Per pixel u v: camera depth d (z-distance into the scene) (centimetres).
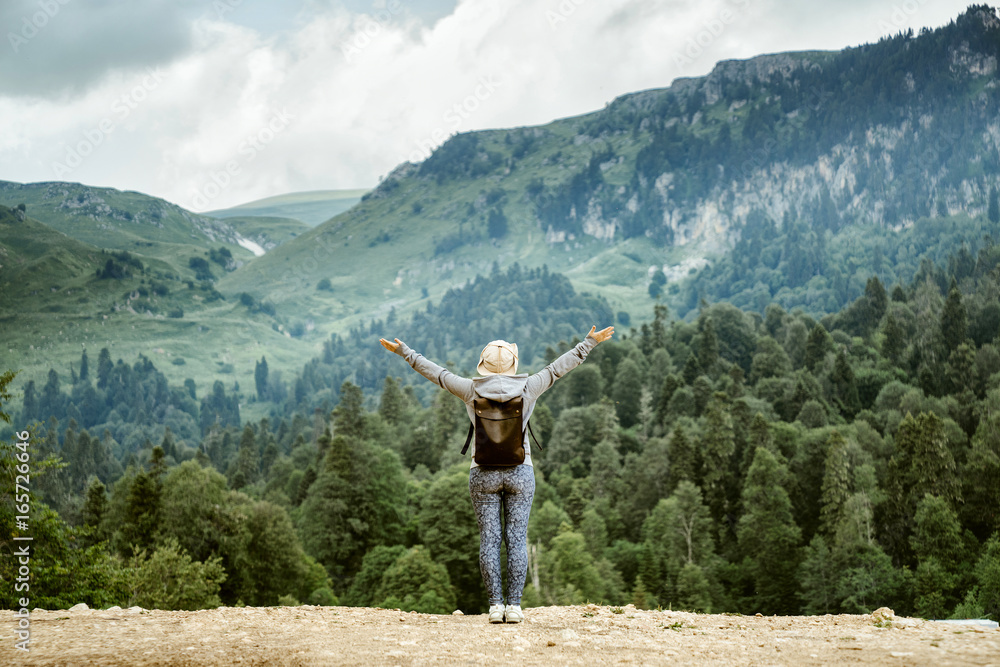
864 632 662
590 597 6406
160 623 749
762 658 541
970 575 6631
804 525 9194
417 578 6712
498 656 561
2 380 2095
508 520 763
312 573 7462
